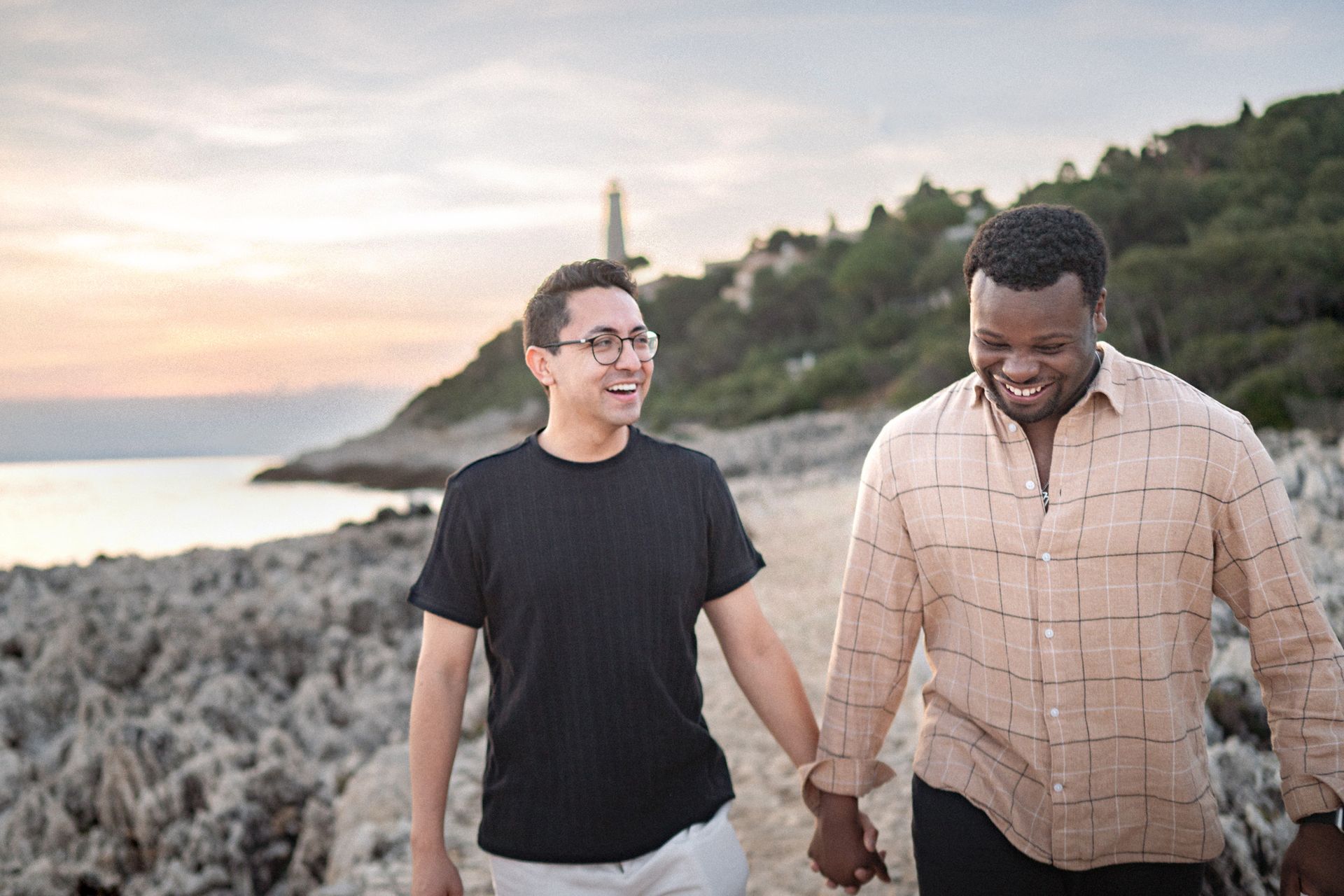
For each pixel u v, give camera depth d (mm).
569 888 1999
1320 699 1757
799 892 3375
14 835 4723
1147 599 1791
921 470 1942
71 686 6652
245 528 34000
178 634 7277
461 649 2074
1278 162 45281
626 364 1980
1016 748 1900
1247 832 2934
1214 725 3631
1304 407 22969
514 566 1995
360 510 43688
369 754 5238
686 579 2057
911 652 2135
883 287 74062
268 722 5828
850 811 2180
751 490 18750
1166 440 1762
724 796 2117
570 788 1997
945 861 1960
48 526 35750
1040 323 1664
